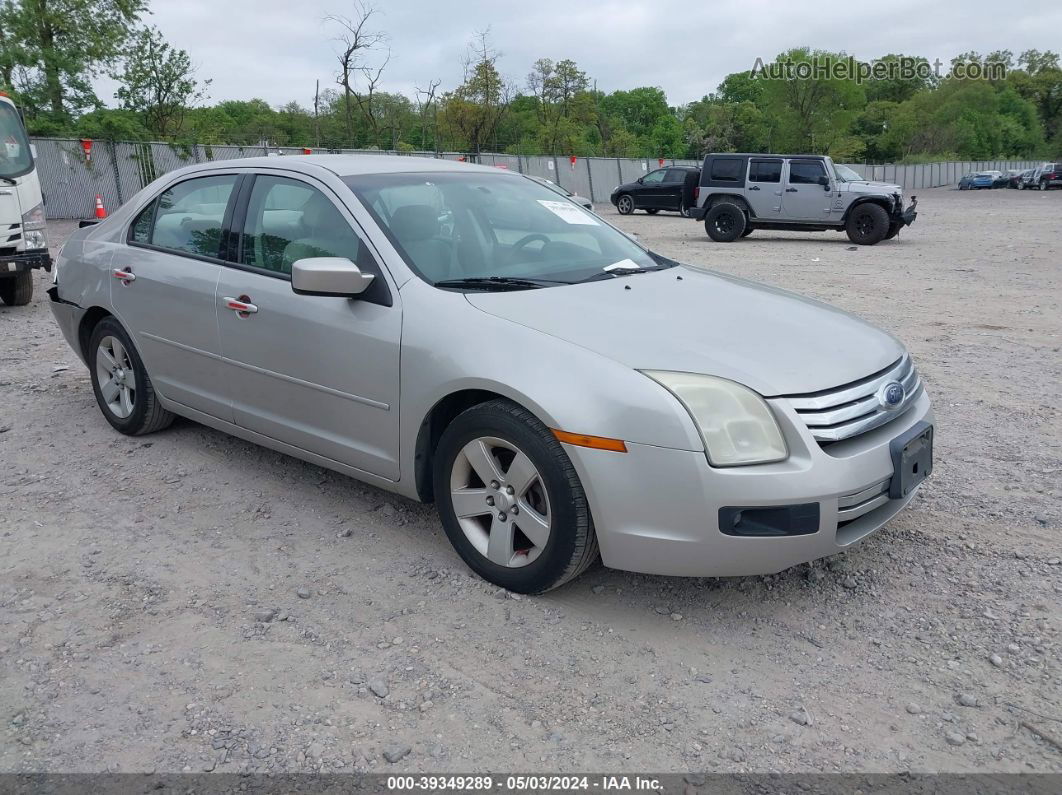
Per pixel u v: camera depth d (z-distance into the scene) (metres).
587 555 3.18
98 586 3.49
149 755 2.53
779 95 73.69
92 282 5.14
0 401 5.96
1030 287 11.21
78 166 24.86
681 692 2.81
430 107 43.19
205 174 4.67
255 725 2.66
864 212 17.97
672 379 2.97
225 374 4.36
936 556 3.70
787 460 2.93
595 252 4.20
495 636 3.12
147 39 32.78
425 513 4.17
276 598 3.40
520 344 3.21
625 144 56.59
